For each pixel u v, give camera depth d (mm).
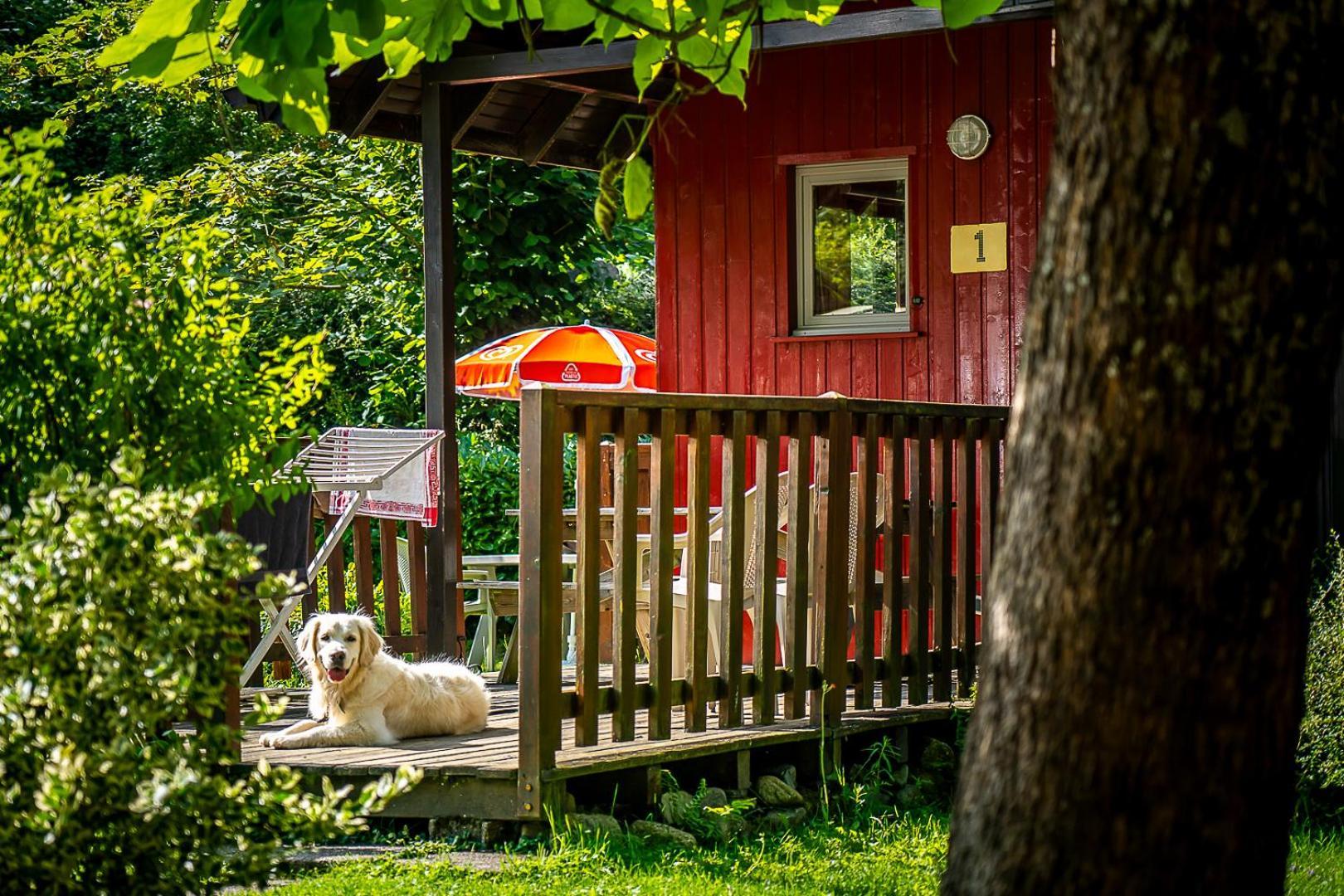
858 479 7582
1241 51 2877
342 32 4668
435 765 6332
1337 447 8875
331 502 10266
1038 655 3021
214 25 4816
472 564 11820
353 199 20609
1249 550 2912
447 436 10023
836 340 10938
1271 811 2998
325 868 5828
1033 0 8266
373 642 7141
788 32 8789
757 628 7148
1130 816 2955
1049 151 10258
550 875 5672
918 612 7879
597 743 6461
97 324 4801
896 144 10750
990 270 10438
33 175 4910
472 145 12047
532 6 5129
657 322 11570
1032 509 3049
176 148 21906
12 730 3738
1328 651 7617
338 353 21141
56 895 3740
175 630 3830
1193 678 2920
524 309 19844
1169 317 2896
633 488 6477
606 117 12703
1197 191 2883
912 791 7613
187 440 4820
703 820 6539
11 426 4789
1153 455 2910
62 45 20844
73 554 3795
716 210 11367
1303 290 2895
